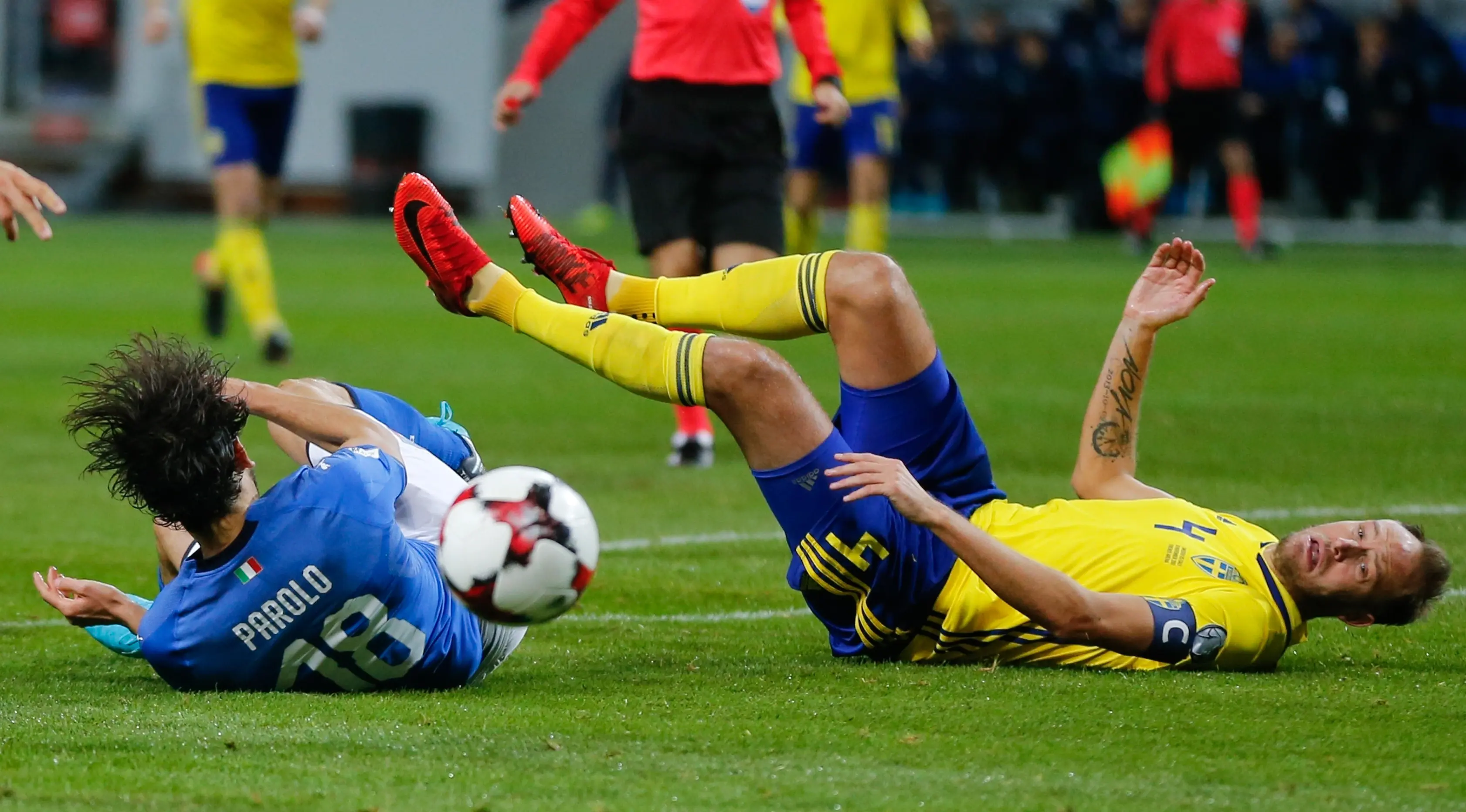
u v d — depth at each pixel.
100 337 44.88
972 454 15.30
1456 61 79.88
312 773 11.37
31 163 96.50
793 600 18.67
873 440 14.95
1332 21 80.69
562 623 17.33
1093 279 63.97
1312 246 80.88
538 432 31.88
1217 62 70.50
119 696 13.68
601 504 24.88
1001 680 14.25
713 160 25.86
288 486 13.20
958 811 10.64
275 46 39.19
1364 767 11.71
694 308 15.72
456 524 12.50
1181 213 90.25
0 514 23.73
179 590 13.46
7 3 95.69
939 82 83.06
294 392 15.43
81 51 97.25
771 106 26.08
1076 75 82.69
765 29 25.92
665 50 25.67
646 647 16.11
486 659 14.34
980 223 91.38
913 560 14.57
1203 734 12.52
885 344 14.79
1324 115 80.50
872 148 48.38
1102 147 83.56
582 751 11.98
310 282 63.06
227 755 11.79
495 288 15.52
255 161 39.50
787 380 14.29
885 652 15.16
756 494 25.75
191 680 13.62
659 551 21.50
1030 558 14.20
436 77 96.25
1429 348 43.75
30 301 54.00
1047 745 12.18
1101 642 14.12
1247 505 24.02
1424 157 80.56
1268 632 14.57
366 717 12.87
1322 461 27.86
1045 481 26.42
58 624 17.25
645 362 14.54
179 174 97.62
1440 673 14.81
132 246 78.00
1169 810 10.71
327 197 97.94
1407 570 14.55
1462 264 70.88
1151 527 14.96
